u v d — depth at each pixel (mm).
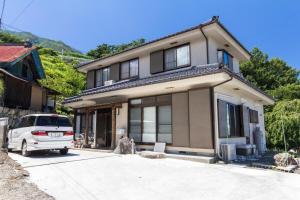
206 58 10664
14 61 15633
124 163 8117
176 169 7195
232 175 6484
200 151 9102
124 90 10992
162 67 12180
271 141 16625
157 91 10742
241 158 9633
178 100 10070
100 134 14008
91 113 15141
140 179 5855
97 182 5492
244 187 5262
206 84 9125
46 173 6270
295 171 7258
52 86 23609
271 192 4902
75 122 16406
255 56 25562
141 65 13391
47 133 9125
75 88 26266
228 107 10484
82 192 4715
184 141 9625
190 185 5371
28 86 17766
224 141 9594
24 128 9594
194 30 10680
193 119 9320
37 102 19125
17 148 9938
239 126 11516
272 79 24344
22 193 4422
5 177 5535
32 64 18828
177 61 11766
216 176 6320
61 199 4266
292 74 24906
